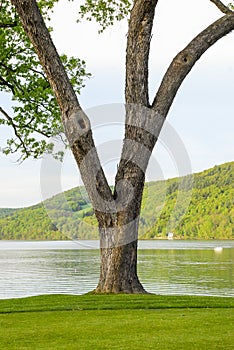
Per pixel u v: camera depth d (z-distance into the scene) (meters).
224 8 17.12
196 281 37.06
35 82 24.19
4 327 10.88
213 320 11.41
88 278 40.66
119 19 21.38
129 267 16.19
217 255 72.62
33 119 24.12
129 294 15.45
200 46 16.67
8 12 23.42
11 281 39.34
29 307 13.44
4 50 23.77
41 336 9.99
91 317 11.94
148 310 12.94
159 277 40.50
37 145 24.02
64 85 15.84
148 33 16.53
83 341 9.53
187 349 8.86
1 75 24.11
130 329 10.48
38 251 99.75
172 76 16.58
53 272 47.19
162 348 8.94
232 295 28.62
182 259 64.69
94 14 21.34
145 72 16.56
